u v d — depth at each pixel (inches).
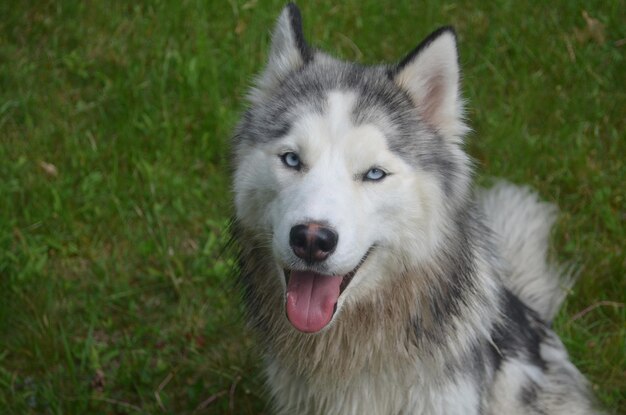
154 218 64.9
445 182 46.7
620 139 68.6
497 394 51.0
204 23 77.5
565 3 80.0
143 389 56.5
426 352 47.9
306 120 45.4
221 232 63.0
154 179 66.2
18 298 59.4
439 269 47.1
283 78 48.5
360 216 44.5
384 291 47.3
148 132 69.1
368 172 45.1
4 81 73.8
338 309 45.7
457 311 47.9
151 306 61.1
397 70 47.3
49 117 71.1
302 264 44.0
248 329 52.1
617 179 66.1
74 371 56.4
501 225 57.5
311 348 48.7
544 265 57.4
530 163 67.4
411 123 46.6
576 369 54.5
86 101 73.2
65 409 55.2
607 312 59.1
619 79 73.2
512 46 76.3
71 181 66.5
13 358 57.8
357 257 44.4
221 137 69.1
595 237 62.9
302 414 51.0
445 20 79.8
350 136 45.0
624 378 55.9
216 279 61.4
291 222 43.8
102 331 59.8
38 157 67.9
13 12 79.8
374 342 48.0
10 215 64.3
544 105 71.4
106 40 77.7
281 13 48.9
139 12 79.5
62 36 78.3
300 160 45.3
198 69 72.7
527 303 56.1
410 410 48.9
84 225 64.6
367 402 49.2
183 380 57.4
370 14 80.0
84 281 62.1
